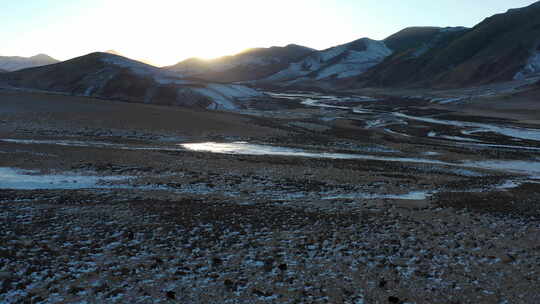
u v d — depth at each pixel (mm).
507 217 20766
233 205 20328
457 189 27969
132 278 11773
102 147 36188
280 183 26594
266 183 26359
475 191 27500
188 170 28828
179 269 12492
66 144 37219
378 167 35719
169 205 19547
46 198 19484
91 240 14320
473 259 14703
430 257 14648
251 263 13305
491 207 22750
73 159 29656
